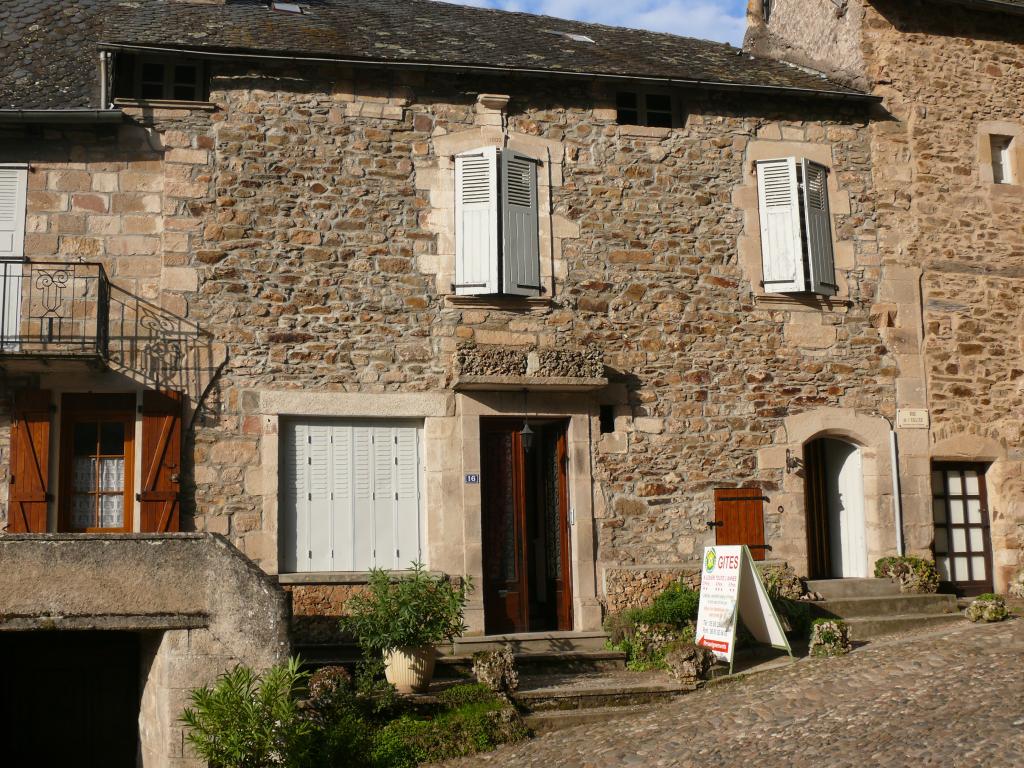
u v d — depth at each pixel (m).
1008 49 12.61
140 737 8.09
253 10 12.05
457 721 7.59
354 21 12.09
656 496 10.70
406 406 10.20
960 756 6.15
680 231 11.16
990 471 11.95
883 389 11.52
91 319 9.68
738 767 6.47
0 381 9.57
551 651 9.65
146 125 10.07
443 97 10.77
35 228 9.77
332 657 8.88
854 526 11.59
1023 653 8.04
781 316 11.32
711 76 11.64
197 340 9.87
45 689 8.52
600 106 11.16
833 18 12.65
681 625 9.77
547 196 10.87
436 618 8.16
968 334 11.89
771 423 11.12
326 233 10.29
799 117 11.73
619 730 7.53
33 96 10.05
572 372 10.38
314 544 9.98
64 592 7.38
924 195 11.97
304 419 10.12
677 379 10.93
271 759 6.80
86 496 9.69
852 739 6.63
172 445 9.58
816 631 9.21
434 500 10.15
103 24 11.30
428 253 10.50
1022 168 12.41
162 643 7.51
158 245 9.94
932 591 10.98
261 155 10.25
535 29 13.39
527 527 10.57
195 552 7.57
